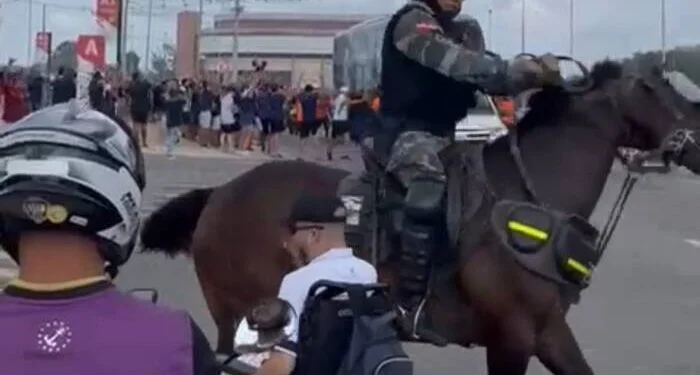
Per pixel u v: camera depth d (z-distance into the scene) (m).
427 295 7.28
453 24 7.66
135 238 2.75
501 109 8.05
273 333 4.46
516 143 7.47
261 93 43.50
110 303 2.62
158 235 7.98
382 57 7.54
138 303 2.64
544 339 7.29
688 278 16.00
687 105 7.59
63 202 2.59
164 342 2.59
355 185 7.41
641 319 13.01
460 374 10.47
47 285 2.62
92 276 2.66
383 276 7.32
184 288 14.14
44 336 2.55
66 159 2.59
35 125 2.62
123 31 58.78
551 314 7.26
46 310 2.59
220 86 47.88
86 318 2.59
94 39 25.64
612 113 7.54
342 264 4.84
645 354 11.26
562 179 7.40
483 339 7.39
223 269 7.70
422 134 7.41
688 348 11.56
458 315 7.34
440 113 7.49
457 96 7.50
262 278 7.57
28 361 2.54
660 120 7.54
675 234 21.16
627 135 7.63
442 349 11.52
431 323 7.33
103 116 2.71
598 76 7.61
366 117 7.75
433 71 7.36
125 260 2.74
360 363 4.32
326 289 4.44
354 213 7.13
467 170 7.35
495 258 7.20
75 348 2.55
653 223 22.83
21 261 2.65
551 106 7.53
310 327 4.41
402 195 7.27
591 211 7.51
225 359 4.55
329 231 4.97
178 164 36.72
